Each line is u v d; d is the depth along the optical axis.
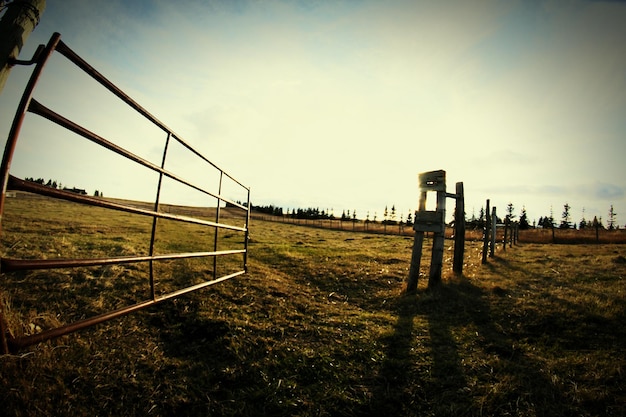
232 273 6.55
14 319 3.10
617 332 4.06
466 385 3.09
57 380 2.66
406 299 6.02
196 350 3.54
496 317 4.84
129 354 3.24
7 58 1.71
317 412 2.73
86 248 7.06
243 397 2.88
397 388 3.07
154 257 3.13
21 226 10.48
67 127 2.01
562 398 2.86
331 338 4.11
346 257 11.23
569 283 6.69
